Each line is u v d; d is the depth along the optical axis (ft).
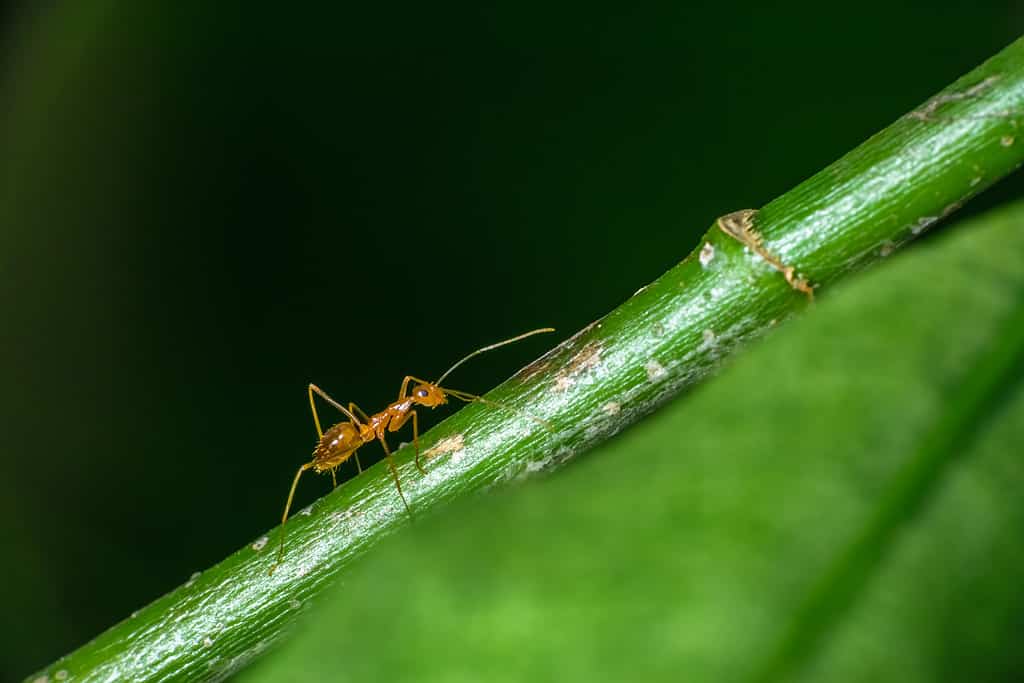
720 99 0.30
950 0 0.29
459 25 0.30
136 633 0.26
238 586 0.26
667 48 0.30
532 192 0.30
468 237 0.30
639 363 0.26
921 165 0.24
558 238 0.30
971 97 0.24
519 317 0.30
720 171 0.30
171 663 0.26
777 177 0.29
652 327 0.25
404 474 0.26
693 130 0.30
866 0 0.29
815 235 0.25
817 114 0.29
